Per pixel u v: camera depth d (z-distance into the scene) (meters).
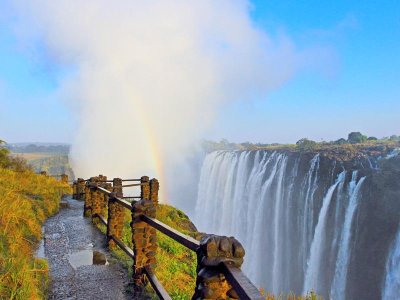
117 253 5.61
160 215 10.87
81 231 7.22
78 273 4.60
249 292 1.56
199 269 2.13
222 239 2.03
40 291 3.71
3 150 16.06
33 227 6.40
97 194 8.25
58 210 9.97
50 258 5.25
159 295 3.40
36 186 10.82
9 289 3.12
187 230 11.50
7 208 5.78
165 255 6.97
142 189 11.30
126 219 8.81
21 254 4.16
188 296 4.89
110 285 4.18
